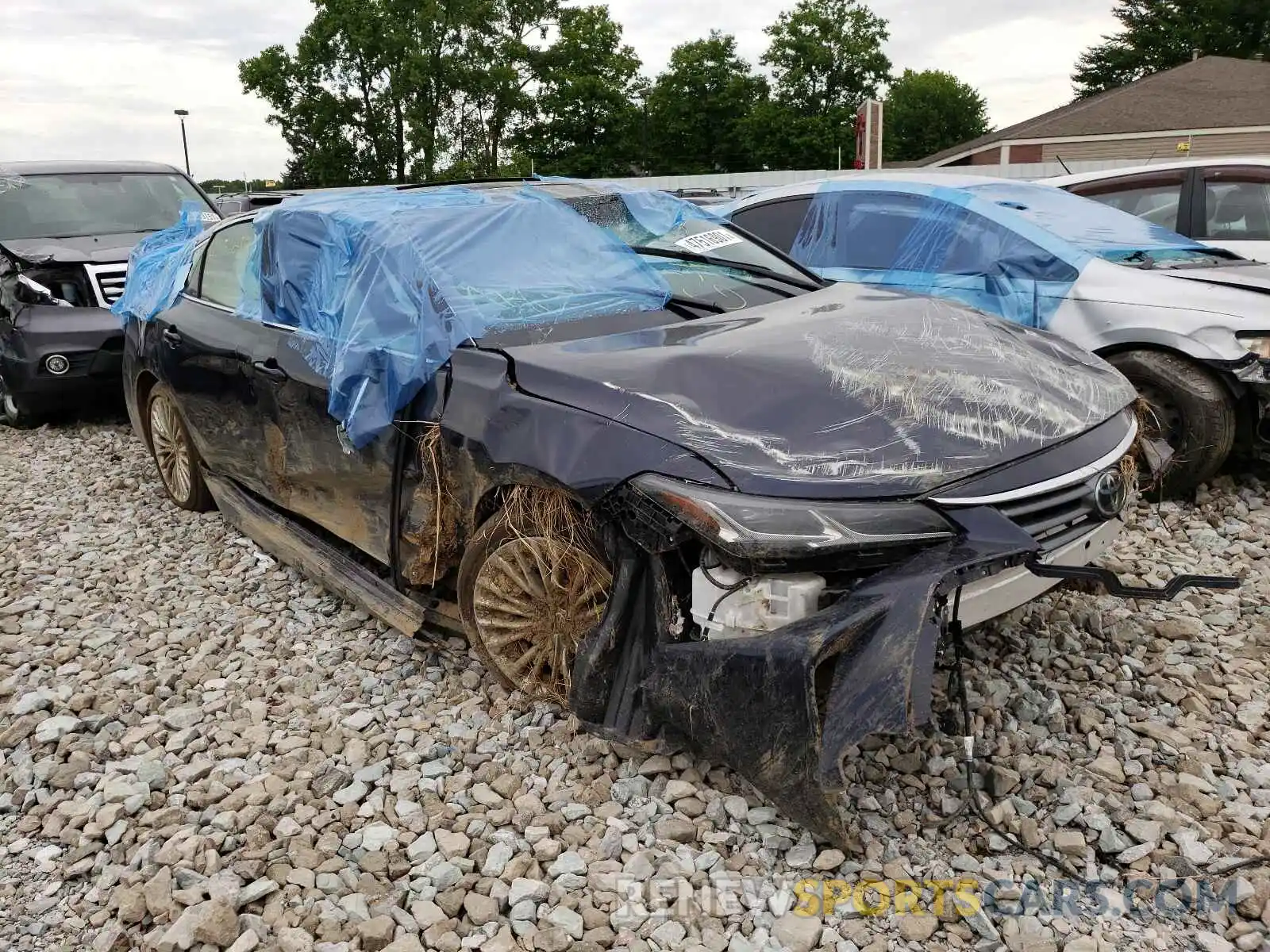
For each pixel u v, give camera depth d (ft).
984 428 9.04
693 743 8.40
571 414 9.25
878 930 7.64
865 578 8.00
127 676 12.01
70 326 23.70
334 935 7.74
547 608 10.12
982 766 9.34
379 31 166.50
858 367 9.66
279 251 13.57
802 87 181.27
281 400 13.00
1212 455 16.24
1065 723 10.14
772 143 178.19
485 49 173.78
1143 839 8.47
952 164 117.39
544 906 7.97
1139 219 20.77
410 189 14.25
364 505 12.01
